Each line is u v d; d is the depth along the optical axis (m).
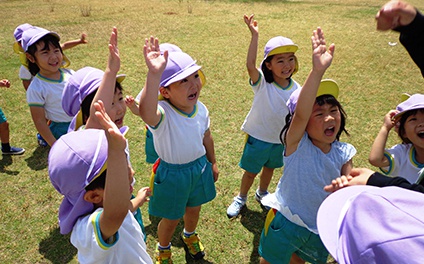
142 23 9.78
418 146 2.24
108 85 2.03
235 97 5.38
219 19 10.40
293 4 12.88
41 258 2.77
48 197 3.39
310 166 2.10
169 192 2.48
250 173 3.14
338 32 8.94
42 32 3.32
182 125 2.40
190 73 2.27
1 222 3.09
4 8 11.29
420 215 0.96
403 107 2.23
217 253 2.85
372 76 6.15
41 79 3.37
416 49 1.36
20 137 4.39
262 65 3.02
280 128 2.98
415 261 0.86
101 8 11.66
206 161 2.63
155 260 2.79
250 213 3.26
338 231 1.16
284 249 2.20
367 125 4.58
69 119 3.52
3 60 6.79
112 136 1.32
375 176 1.60
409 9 1.31
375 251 0.93
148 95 2.06
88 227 1.49
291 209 2.15
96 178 1.51
